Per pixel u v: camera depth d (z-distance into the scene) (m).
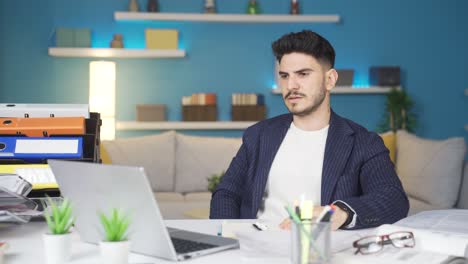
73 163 1.29
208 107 6.14
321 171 2.00
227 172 2.17
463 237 1.35
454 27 6.46
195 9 6.23
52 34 6.04
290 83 1.98
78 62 6.09
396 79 6.28
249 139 2.15
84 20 6.09
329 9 6.36
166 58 6.23
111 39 6.13
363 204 1.69
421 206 4.39
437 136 6.49
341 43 6.38
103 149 5.08
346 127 2.02
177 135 5.34
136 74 6.19
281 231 1.35
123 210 1.26
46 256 1.23
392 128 6.26
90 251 1.35
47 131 1.86
